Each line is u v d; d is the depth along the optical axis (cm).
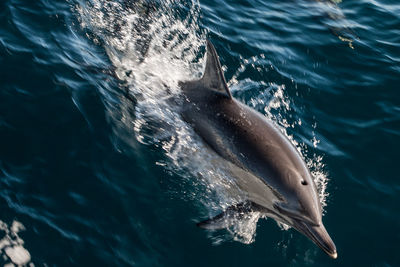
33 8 1032
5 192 693
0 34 950
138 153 804
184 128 810
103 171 763
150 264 670
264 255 723
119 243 680
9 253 630
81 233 677
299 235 764
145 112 862
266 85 1036
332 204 816
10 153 748
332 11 1357
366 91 1074
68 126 812
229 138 763
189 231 723
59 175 740
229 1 1295
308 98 1027
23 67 895
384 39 1266
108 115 848
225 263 699
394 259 748
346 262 736
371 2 1432
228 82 1024
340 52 1187
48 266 631
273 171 726
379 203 830
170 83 889
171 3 1190
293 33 1227
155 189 762
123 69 945
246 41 1156
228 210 750
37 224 671
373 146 938
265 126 777
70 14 1045
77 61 941
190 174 793
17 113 810
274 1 1359
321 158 891
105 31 1030
